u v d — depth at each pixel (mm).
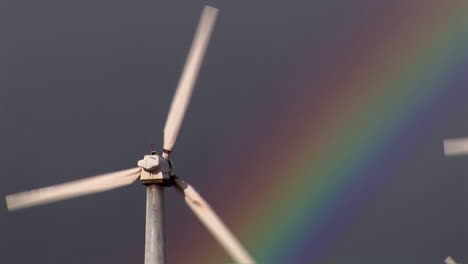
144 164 101438
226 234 100875
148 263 100500
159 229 101250
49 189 100500
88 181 101812
